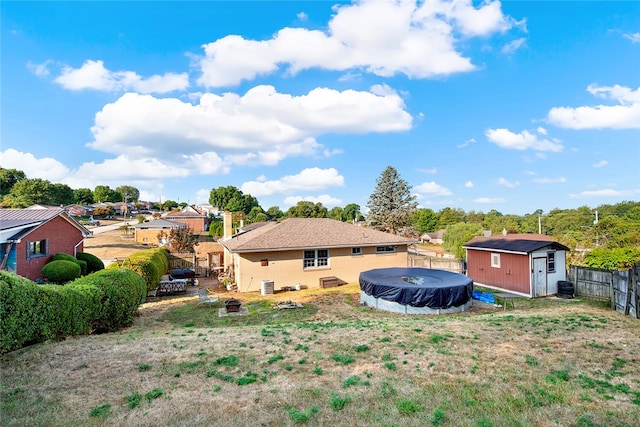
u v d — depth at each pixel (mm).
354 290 17938
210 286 19953
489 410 4465
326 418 4219
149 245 40281
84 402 4570
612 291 13016
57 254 19453
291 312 13219
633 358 6750
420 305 12867
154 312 13125
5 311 6129
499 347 7297
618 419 4273
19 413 4203
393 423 4098
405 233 52906
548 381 5488
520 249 17016
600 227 33375
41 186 74562
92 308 8844
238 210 97688
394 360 6430
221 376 5566
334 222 22562
